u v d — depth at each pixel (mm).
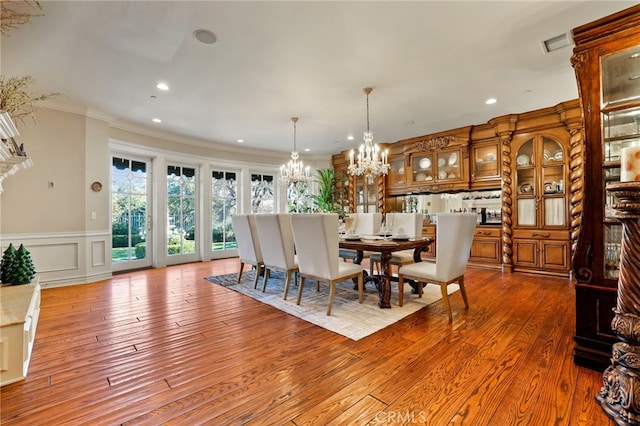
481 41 2523
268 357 2018
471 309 2971
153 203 5418
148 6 2064
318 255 2893
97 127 4285
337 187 7320
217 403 1533
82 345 2195
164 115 4395
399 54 2721
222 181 6547
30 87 3326
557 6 2102
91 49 2605
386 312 2898
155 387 1673
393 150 6316
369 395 1597
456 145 5316
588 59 1871
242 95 3654
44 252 3818
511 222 4699
